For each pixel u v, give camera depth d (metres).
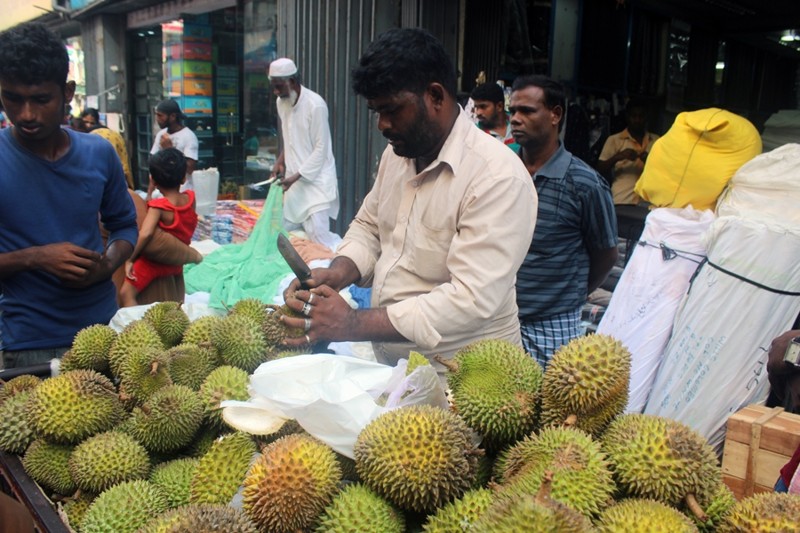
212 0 9.32
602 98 6.66
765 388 2.78
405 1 5.73
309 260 4.60
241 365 1.81
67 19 13.27
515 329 2.26
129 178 8.02
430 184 2.05
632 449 1.28
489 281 1.86
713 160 3.18
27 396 1.78
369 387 1.59
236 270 4.43
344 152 6.75
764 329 2.71
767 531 1.14
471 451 1.31
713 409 2.80
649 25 6.90
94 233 2.67
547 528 1.01
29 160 2.43
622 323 3.15
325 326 1.83
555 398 1.42
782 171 2.87
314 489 1.25
